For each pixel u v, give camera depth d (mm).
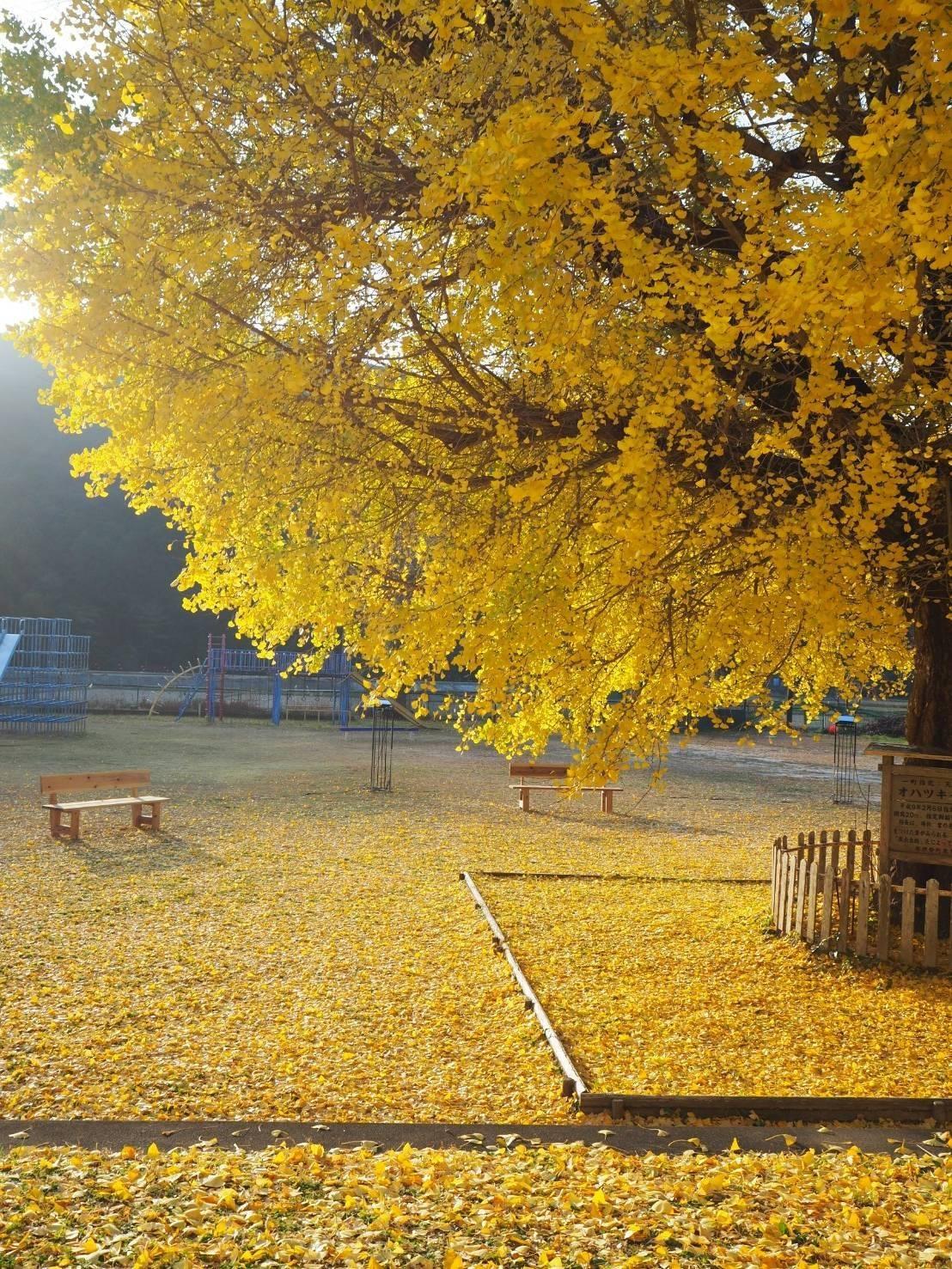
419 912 10922
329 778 24125
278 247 5922
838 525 6246
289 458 6559
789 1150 5359
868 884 8922
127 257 5258
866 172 3631
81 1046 6973
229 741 33375
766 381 6465
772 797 23078
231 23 5293
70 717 36000
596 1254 3842
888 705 50531
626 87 3775
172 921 10430
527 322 4629
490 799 21406
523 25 5352
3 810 17766
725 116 4828
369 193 6176
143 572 72812
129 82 5438
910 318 4844
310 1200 4324
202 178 5461
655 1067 6641
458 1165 4852
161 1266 3604
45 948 9336
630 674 7195
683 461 6402
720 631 6207
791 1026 7438
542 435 6871
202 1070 6598
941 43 3234
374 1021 7555
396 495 7344
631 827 18000
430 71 5453
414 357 7199
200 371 6055
